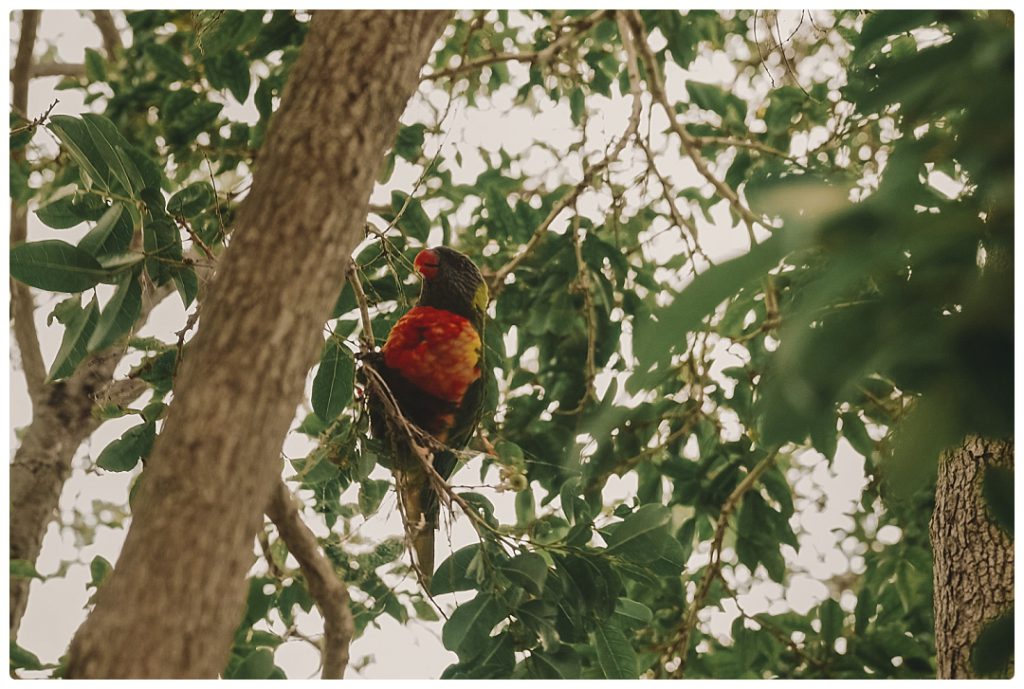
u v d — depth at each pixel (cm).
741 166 378
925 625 385
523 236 353
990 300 78
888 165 85
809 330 78
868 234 74
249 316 147
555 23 372
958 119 101
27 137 283
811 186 75
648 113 296
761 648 361
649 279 359
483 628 248
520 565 244
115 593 130
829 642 359
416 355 304
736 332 307
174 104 361
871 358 77
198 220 291
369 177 165
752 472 351
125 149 236
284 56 342
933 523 259
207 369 144
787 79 373
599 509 335
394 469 265
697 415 343
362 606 304
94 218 247
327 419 269
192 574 130
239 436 139
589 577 254
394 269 304
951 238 75
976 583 237
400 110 175
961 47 103
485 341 336
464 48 307
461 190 392
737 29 401
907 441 81
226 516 135
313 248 154
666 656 358
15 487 392
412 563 245
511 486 260
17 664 247
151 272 236
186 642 127
